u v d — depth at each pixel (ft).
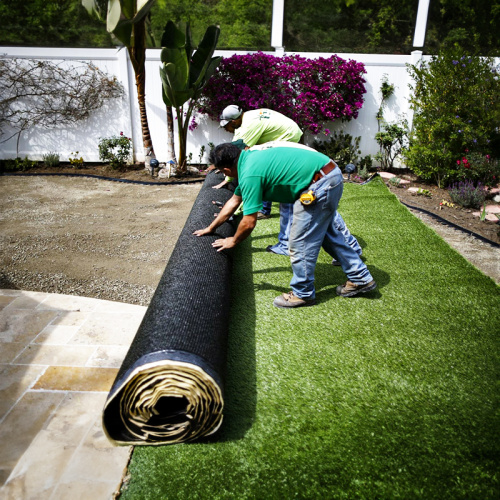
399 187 23.90
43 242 16.03
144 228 17.65
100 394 8.36
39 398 8.21
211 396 6.57
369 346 9.30
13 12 30.58
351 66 25.32
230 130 14.61
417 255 13.96
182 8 31.01
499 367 8.67
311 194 8.90
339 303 11.04
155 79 27.09
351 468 6.43
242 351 9.09
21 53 26.55
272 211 18.57
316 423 7.27
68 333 10.36
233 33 31.30
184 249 10.50
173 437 6.84
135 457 6.75
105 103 27.50
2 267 13.93
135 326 10.75
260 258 13.82
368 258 13.73
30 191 23.04
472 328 9.98
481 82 21.88
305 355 9.00
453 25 28.55
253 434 7.07
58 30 31.12
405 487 6.13
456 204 20.95
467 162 22.03
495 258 14.62
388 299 11.25
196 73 23.52
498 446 6.78
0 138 27.78
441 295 11.46
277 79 25.98
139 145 28.55
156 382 6.56
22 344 9.89
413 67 24.26
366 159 26.96
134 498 6.10
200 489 6.18
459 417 7.39
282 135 13.62
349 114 25.90
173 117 27.63
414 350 9.18
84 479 6.48
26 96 27.14
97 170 27.35
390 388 8.09
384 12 28.86
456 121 21.70
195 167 27.71
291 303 10.73
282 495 6.05
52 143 28.17
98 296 12.25
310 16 29.53
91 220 18.56
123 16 20.88
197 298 8.36
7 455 6.92
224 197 14.51
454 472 6.34
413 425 7.22
